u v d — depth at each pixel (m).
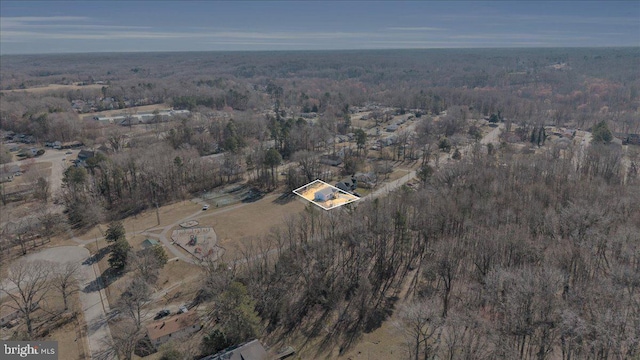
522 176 152.25
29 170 183.38
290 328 92.69
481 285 96.06
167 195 170.50
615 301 76.62
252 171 197.75
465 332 82.00
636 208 116.81
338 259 115.31
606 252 103.50
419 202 125.25
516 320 75.44
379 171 190.25
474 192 134.00
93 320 93.69
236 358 76.25
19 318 93.38
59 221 140.12
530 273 81.44
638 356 65.19
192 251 124.25
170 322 90.25
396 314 95.50
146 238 132.75
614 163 165.75
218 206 160.50
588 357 69.50
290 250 115.19
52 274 103.56
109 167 167.12
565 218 105.88
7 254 122.19
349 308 98.50
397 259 117.19
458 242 111.00
